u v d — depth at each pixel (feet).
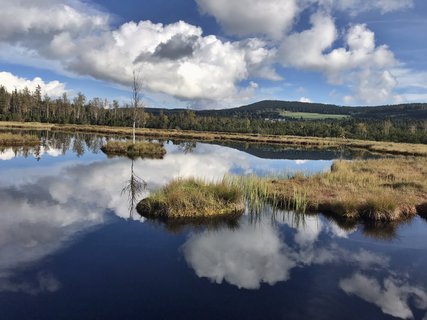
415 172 91.91
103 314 25.50
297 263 36.68
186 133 306.76
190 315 25.86
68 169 90.84
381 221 51.98
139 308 26.50
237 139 276.62
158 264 34.65
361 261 37.86
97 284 30.07
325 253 39.83
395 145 251.60
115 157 122.72
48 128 281.54
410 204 57.88
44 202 56.08
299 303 28.40
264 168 115.55
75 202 56.95
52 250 37.14
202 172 98.22
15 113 344.69
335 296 29.94
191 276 32.35
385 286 32.17
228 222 49.93
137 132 275.39
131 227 45.55
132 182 76.54
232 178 71.56
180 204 51.60
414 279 33.88
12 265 33.17
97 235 42.19
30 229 43.27
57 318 24.79
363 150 220.43
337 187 69.51
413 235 46.96
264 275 33.45
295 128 386.52
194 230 45.85
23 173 81.71
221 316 25.90
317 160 150.41
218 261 36.22
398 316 27.04
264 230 47.14
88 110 451.12
